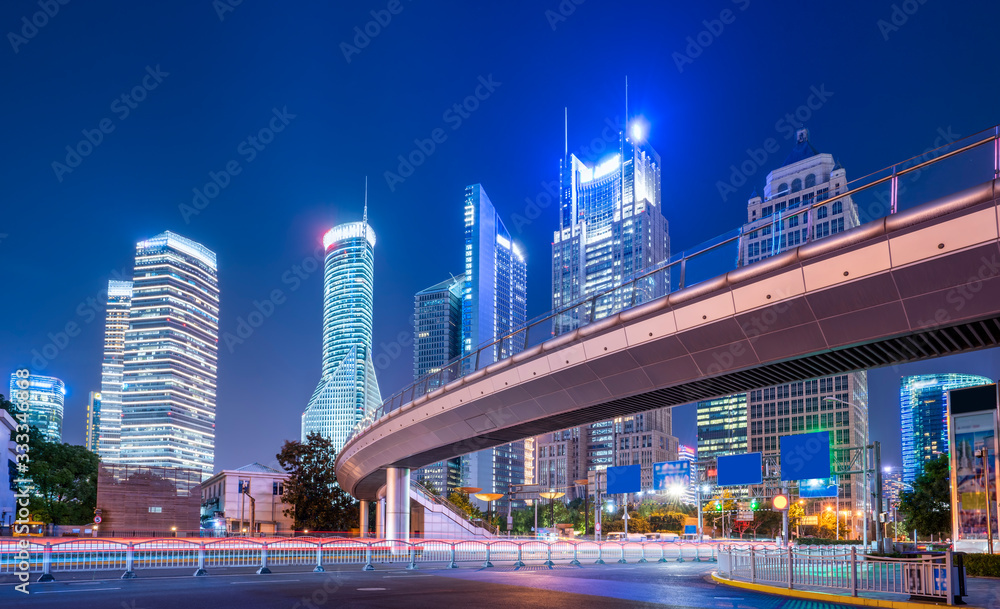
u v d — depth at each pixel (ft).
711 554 204.13
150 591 69.51
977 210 60.23
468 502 350.64
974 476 128.88
